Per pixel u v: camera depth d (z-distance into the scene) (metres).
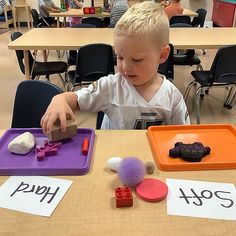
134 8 0.93
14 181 0.65
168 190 0.61
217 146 0.78
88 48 2.33
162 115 1.10
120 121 1.11
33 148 0.77
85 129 0.86
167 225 0.52
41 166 0.69
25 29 7.73
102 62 2.43
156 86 1.10
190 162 0.69
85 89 1.08
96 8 4.75
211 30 3.13
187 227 0.52
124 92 1.09
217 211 0.56
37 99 1.26
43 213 0.55
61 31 3.10
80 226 0.52
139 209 0.56
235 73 2.37
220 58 2.27
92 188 0.62
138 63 0.92
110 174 0.67
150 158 0.73
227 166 0.69
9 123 2.62
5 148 0.78
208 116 2.77
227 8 6.66
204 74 2.61
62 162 0.71
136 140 0.82
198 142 0.77
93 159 0.73
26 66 2.62
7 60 4.78
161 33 0.92
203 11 4.92
